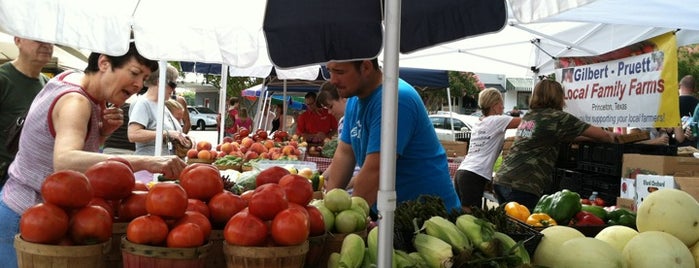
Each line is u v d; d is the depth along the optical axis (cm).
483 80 2689
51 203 139
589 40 560
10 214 214
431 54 679
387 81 136
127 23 270
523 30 579
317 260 167
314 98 898
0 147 308
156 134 423
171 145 484
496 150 518
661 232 186
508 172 427
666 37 411
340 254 165
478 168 516
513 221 199
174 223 146
